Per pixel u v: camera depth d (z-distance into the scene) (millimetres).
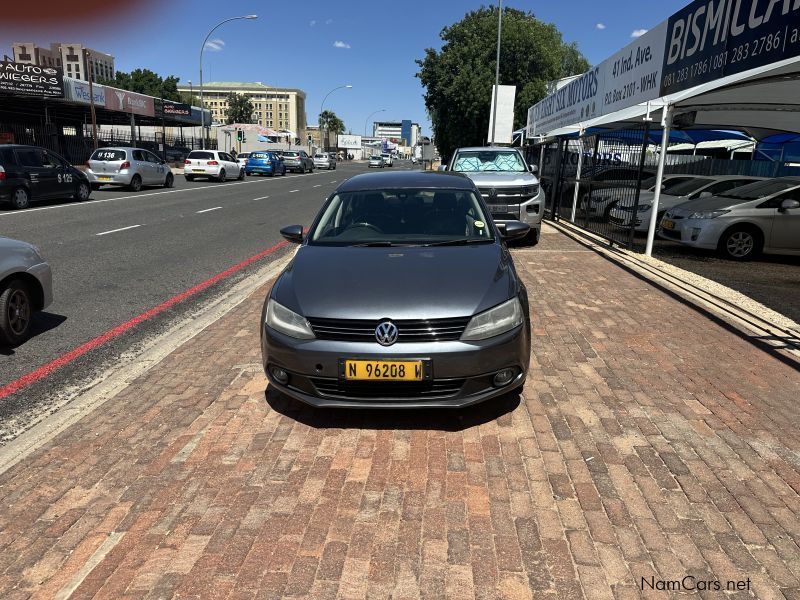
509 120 26000
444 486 2992
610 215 11305
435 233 4566
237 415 3795
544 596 2270
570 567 2424
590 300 6586
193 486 3012
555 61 41781
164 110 45250
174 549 2549
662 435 3492
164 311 6379
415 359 3291
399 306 3396
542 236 12055
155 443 3455
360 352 3314
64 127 50938
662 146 9000
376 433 3545
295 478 3072
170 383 4324
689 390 4129
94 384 4449
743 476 3066
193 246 10508
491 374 3418
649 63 10273
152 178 23000
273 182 31062
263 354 3678
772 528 2658
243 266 8805
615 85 12195
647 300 6586
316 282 3734
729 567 2422
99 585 2352
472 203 4965
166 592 2303
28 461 3289
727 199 10031
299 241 4883
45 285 5461
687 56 8766
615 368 4543
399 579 2361
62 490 3010
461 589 2307
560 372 4465
